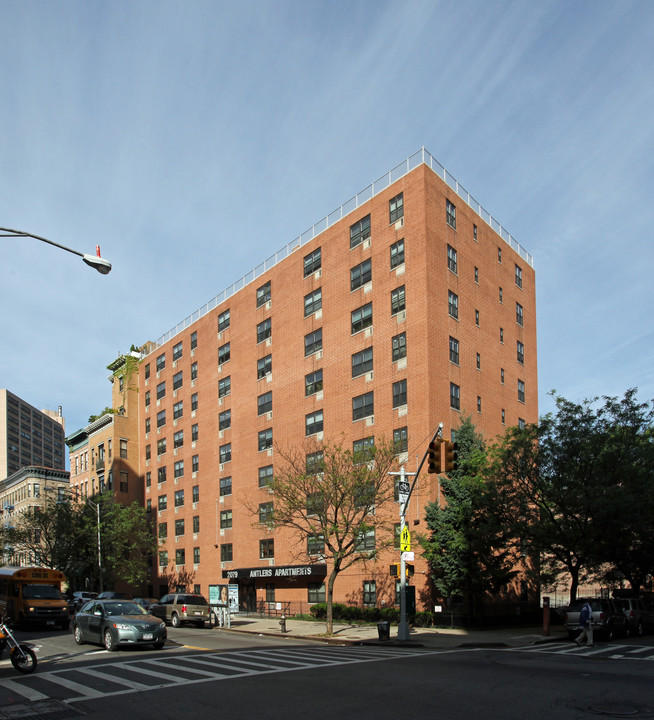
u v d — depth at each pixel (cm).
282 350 5062
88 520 5678
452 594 3375
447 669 1714
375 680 1512
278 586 4781
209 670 1700
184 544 6147
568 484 3119
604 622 2667
